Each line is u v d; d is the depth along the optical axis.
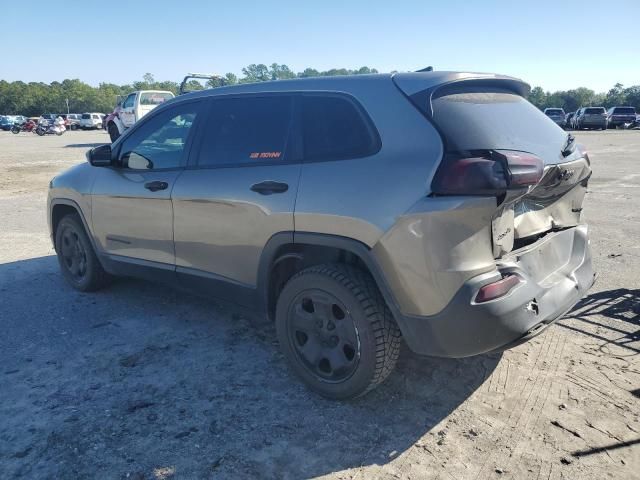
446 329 2.67
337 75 3.31
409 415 3.02
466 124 2.74
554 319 2.91
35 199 10.35
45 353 3.76
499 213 2.67
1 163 16.94
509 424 2.92
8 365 3.59
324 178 3.02
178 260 3.95
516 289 2.71
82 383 3.36
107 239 4.50
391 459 2.66
